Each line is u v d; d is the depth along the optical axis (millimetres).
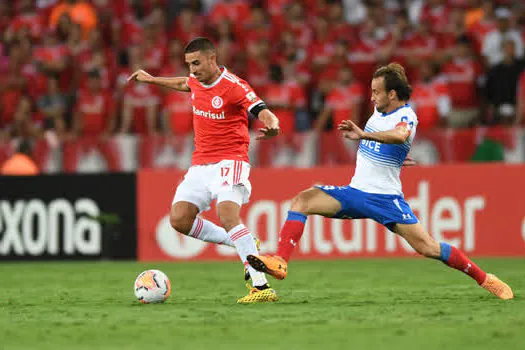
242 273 38906
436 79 52250
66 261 47375
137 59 58875
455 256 25938
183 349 17391
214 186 26469
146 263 45688
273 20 61781
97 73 55906
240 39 60688
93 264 45406
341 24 59750
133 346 17828
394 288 31188
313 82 56125
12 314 23625
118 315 22922
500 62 52938
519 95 50281
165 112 53781
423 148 46625
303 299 27031
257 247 27438
